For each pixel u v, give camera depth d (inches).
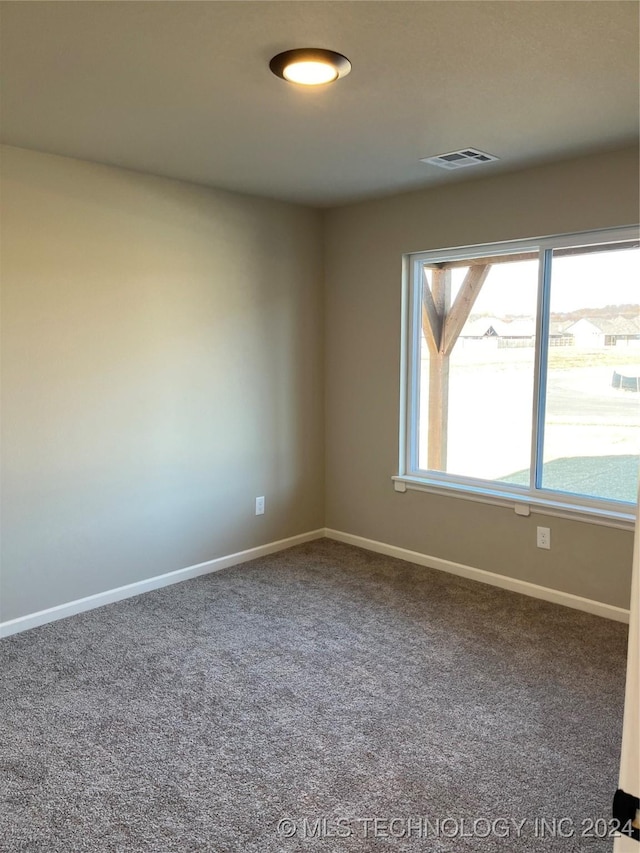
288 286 171.2
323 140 114.1
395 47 77.2
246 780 84.6
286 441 176.1
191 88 90.2
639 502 49.4
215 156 124.9
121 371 139.0
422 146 117.8
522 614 135.9
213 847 73.6
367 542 178.9
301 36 74.3
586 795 82.2
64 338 129.3
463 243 148.3
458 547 158.6
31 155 121.4
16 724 96.1
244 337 162.2
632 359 129.6
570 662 115.4
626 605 131.6
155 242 142.0
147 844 73.9
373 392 172.1
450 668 113.4
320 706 101.7
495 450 153.2
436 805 80.4
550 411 142.9
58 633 126.5
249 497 168.6
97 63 82.0
